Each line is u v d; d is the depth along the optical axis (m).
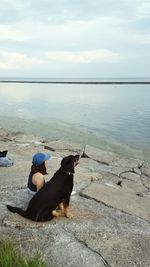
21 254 2.90
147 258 3.03
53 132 13.12
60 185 3.50
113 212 4.07
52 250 3.05
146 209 4.29
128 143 11.53
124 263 2.92
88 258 2.96
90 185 4.93
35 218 3.49
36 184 3.86
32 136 9.06
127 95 41.03
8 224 3.44
